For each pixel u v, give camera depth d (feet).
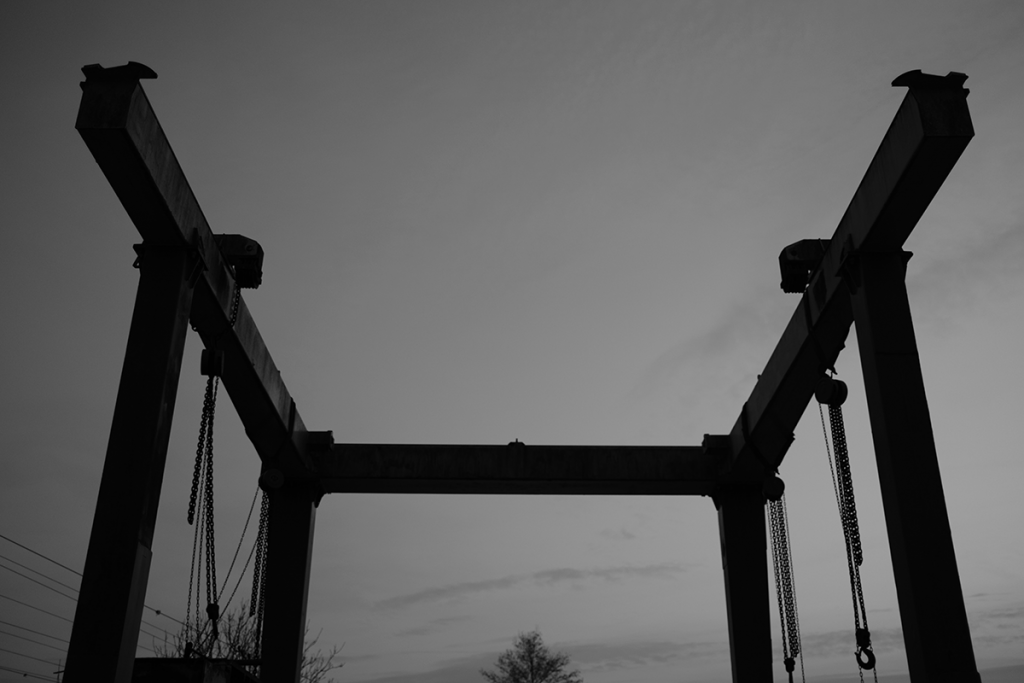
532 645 143.54
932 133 39.32
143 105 39.99
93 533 39.58
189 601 50.52
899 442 42.19
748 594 67.46
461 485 69.41
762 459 65.16
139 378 42.37
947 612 39.14
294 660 63.82
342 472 68.33
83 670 37.17
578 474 68.49
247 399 59.72
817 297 52.03
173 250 45.19
